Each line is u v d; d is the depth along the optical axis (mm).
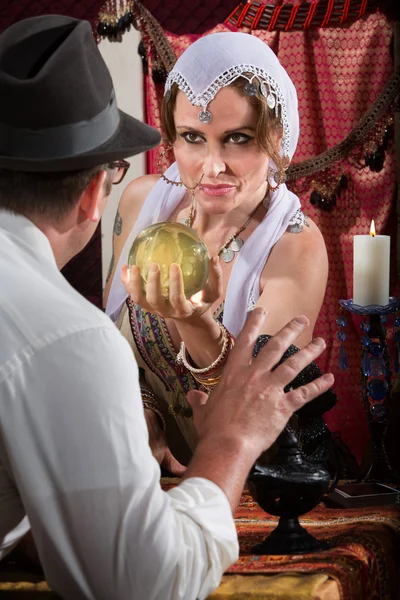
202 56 1978
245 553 1581
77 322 1196
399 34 2896
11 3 3270
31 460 1168
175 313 1688
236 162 2014
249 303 2172
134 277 1667
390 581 1642
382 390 2182
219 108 1971
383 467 2148
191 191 2121
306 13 2951
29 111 1291
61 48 1310
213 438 1329
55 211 1328
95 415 1164
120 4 3135
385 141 2963
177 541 1196
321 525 1759
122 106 3199
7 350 1177
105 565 1185
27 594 1442
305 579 1408
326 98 2992
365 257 2213
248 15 3006
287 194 2289
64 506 1172
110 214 3264
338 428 3068
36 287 1239
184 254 1673
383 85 2938
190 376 2186
